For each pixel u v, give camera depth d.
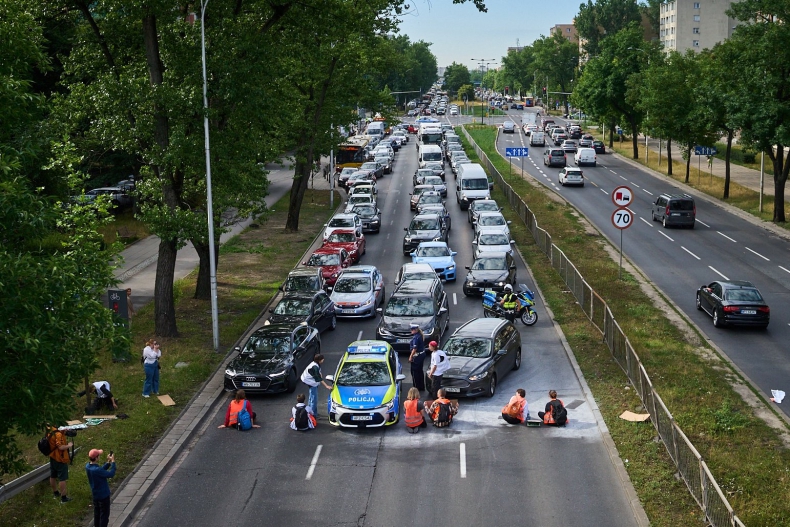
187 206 30.42
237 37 27.36
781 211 49.66
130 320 27.19
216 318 26.34
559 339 27.09
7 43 14.73
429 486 16.28
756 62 46.28
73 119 27.27
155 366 21.89
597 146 96.69
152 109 26.48
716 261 39.47
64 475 15.48
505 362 23.06
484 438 18.92
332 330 29.20
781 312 30.41
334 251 37.44
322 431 19.67
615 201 34.41
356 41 48.09
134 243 46.81
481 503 15.45
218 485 16.56
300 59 42.25
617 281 34.78
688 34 164.12
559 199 59.09
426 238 41.94
